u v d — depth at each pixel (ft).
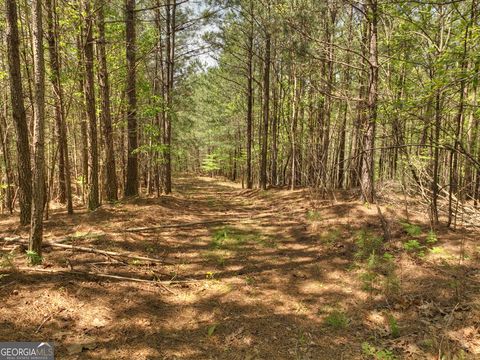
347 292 17.47
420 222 25.18
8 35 22.45
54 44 27.63
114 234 24.49
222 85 83.41
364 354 12.85
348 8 42.06
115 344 12.69
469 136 35.06
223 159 122.93
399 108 19.86
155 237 25.89
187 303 16.33
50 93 38.75
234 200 52.54
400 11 21.57
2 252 19.36
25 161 24.36
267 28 49.90
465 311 14.60
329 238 24.82
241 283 18.69
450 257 19.19
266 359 12.54
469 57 17.87
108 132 37.06
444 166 37.27
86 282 16.66
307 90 57.72
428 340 13.15
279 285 18.57
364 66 36.17
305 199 41.19
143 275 18.89
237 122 93.25
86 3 29.86
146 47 40.04
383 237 23.06
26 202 24.68
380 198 33.24
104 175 42.86
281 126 71.97
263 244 25.53
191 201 47.32
